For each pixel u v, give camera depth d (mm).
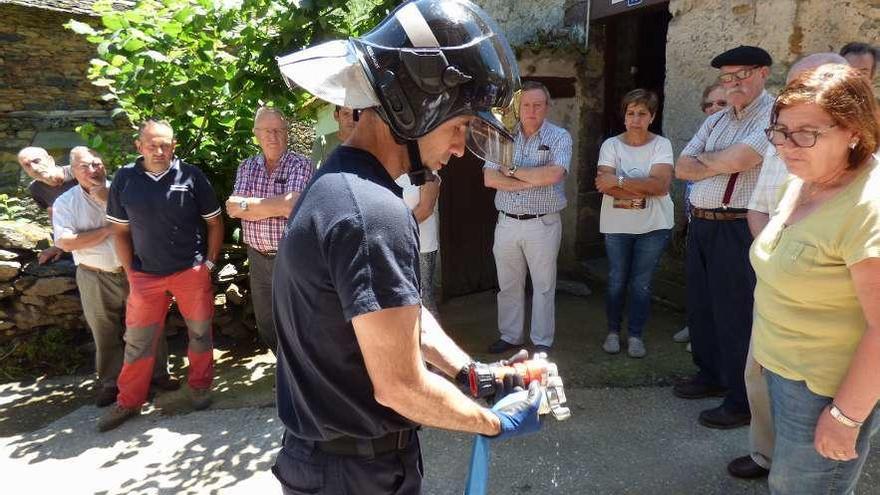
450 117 1169
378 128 1199
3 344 4312
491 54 1181
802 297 1628
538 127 3607
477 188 5121
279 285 1213
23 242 4328
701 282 3076
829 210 1556
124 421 3400
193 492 2721
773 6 3494
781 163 2410
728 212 2818
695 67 4070
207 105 4316
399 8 1197
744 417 2865
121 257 3355
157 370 3721
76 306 4410
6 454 3129
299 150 7984
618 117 5406
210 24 3936
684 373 3537
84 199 3525
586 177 5410
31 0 9203
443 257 5027
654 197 3600
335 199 1090
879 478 2439
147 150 3277
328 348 1171
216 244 3629
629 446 2797
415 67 1107
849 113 1489
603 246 5633
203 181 3514
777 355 1744
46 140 9898
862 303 1479
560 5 5309
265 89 3939
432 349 1545
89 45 10164
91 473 2914
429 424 1170
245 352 4293
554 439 2881
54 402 3756
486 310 4867
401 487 1330
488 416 1271
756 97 2773
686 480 2525
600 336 4164
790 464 1762
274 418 3355
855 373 1498
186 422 3363
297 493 1323
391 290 1051
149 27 4027
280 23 3723
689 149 3066
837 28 3318
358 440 1268
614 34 5195
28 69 9789
